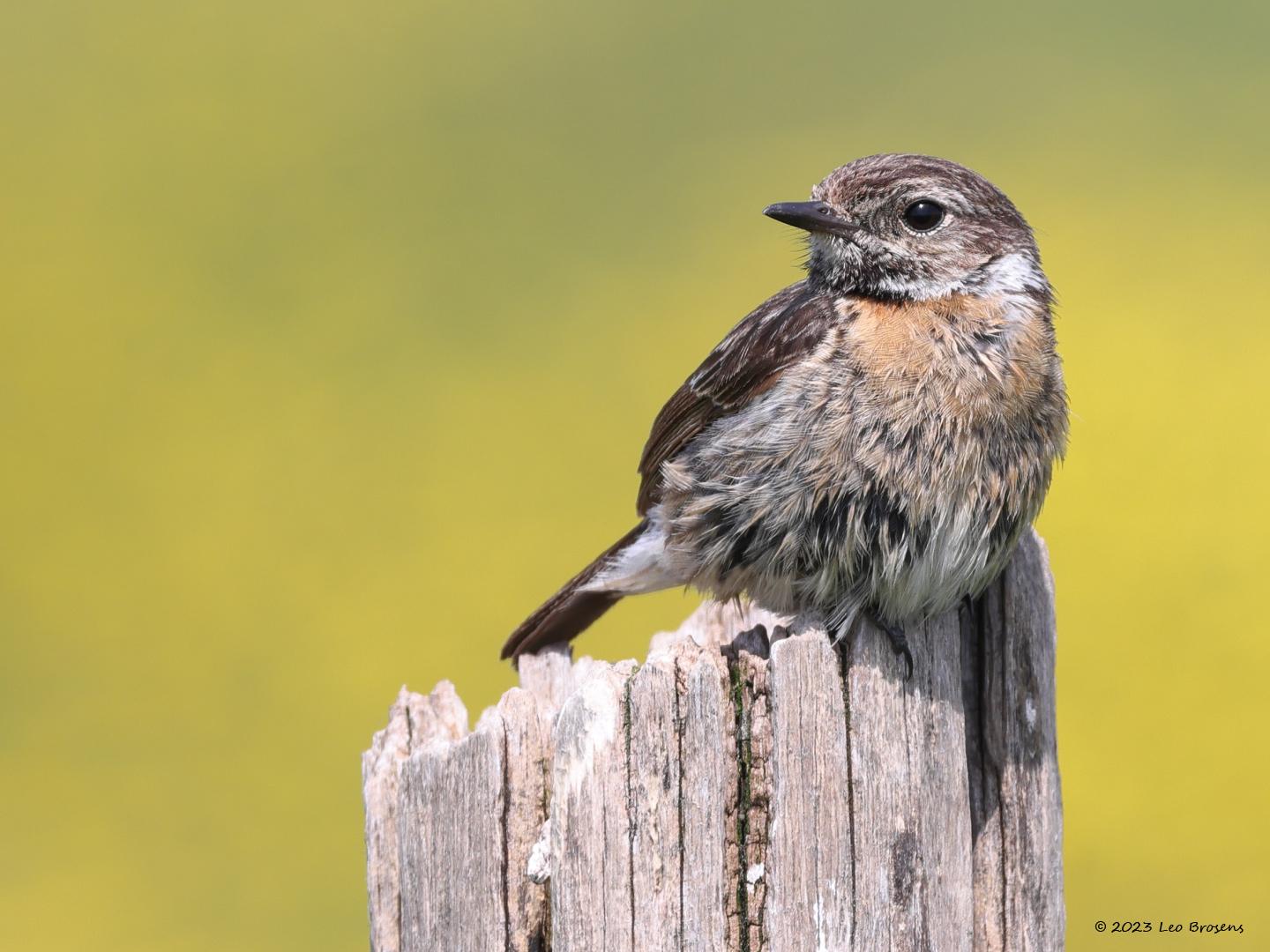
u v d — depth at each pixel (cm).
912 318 749
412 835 648
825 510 739
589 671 668
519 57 1917
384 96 1922
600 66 1945
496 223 1750
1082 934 1139
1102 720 1203
